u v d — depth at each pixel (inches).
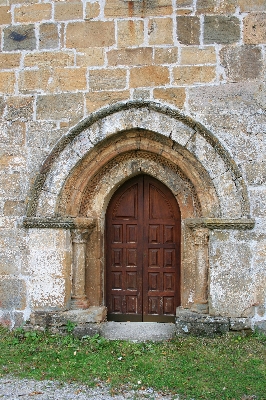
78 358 199.5
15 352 205.6
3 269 232.8
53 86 232.4
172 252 245.6
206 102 223.5
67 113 231.1
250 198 220.2
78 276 234.7
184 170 229.8
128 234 248.7
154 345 213.3
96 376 181.2
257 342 211.0
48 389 171.2
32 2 234.1
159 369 186.4
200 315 222.5
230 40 223.9
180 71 225.1
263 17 222.7
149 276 247.6
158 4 226.5
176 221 245.4
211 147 222.2
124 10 228.1
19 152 233.9
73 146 229.3
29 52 234.2
